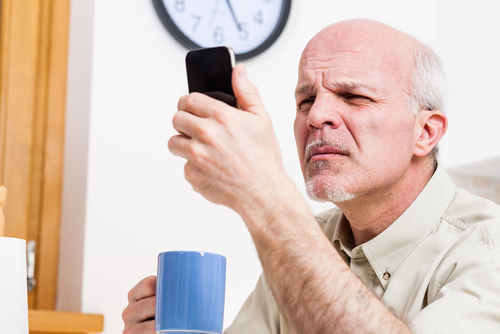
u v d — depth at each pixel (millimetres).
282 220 630
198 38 1873
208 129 625
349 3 2127
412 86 966
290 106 1967
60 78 1936
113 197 1688
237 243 1815
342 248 1049
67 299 1713
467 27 2242
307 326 614
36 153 1876
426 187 973
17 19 1897
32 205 1850
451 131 2268
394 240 953
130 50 1787
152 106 1792
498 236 813
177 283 645
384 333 597
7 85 1854
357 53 947
